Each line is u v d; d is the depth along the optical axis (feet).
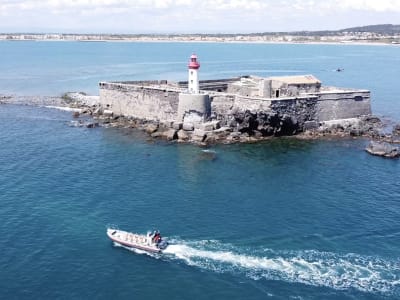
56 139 315.37
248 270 157.17
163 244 170.19
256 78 409.90
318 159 275.80
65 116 393.91
